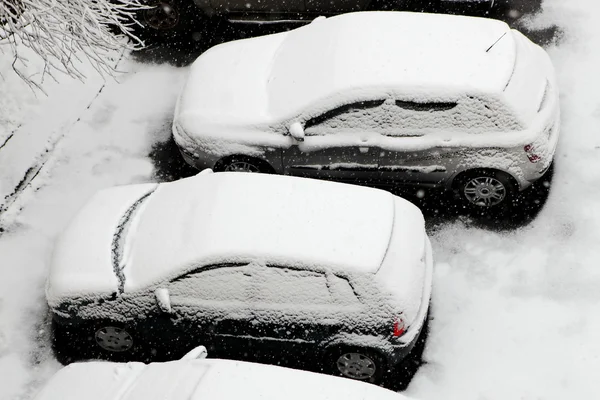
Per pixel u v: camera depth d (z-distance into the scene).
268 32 22.20
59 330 15.16
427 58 16.06
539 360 14.23
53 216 17.95
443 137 15.83
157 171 18.84
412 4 21.25
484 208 16.95
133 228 14.57
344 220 13.59
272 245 13.12
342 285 12.92
